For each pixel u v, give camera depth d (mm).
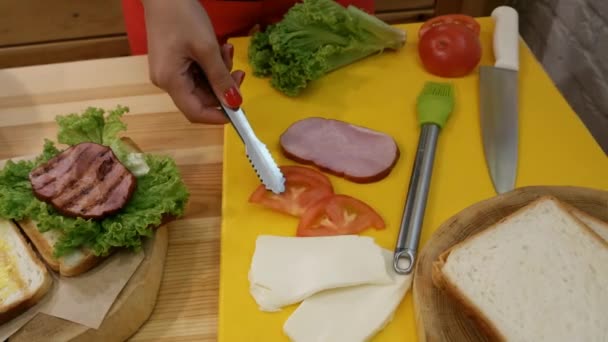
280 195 912
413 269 800
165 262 888
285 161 984
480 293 727
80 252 808
